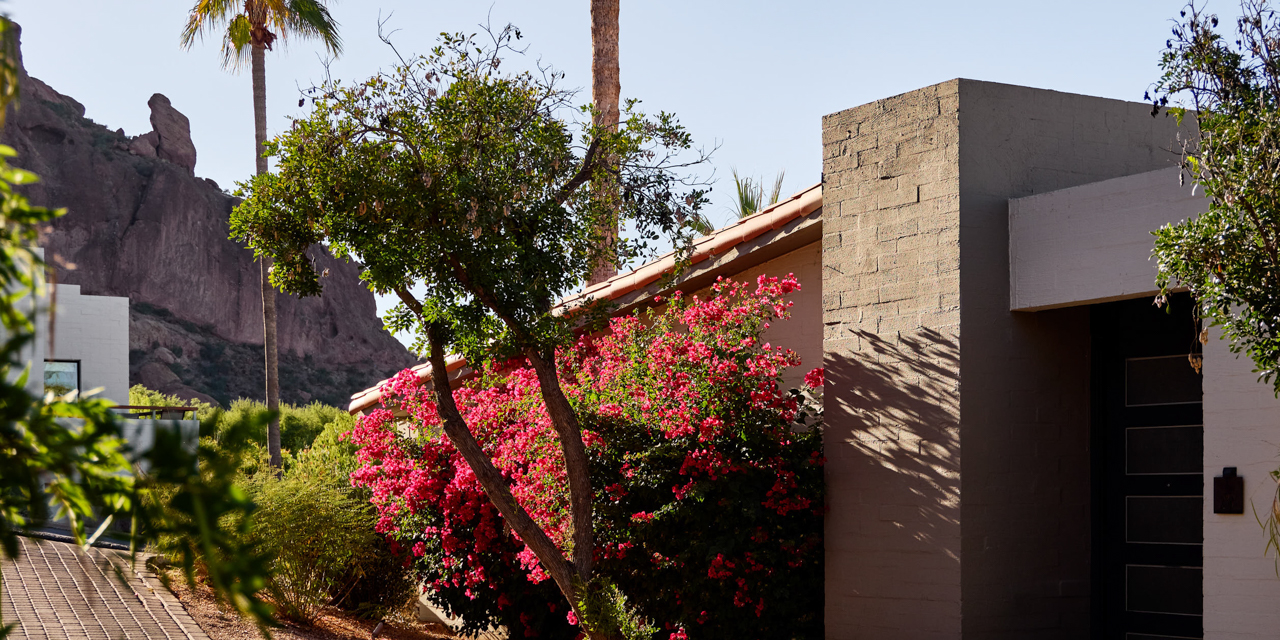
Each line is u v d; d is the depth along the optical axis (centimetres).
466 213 684
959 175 694
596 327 782
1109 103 753
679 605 786
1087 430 721
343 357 7994
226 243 7675
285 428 2997
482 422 974
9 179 153
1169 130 776
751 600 762
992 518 686
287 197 738
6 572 900
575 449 759
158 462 130
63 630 745
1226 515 558
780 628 774
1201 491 678
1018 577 690
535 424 866
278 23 1972
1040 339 709
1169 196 614
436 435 1029
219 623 825
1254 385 553
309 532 961
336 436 1490
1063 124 734
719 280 848
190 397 6825
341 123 720
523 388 919
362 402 1380
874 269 741
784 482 760
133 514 139
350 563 1033
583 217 740
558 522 830
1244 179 418
